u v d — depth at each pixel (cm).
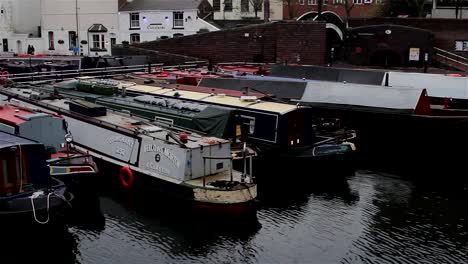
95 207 1617
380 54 3941
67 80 2738
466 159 2241
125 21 5212
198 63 3956
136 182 1700
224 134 1861
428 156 2294
